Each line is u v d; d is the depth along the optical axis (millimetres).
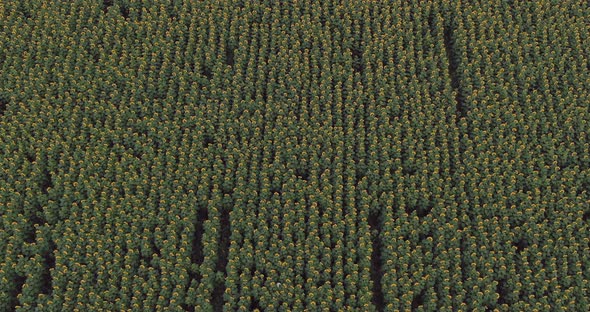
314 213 17172
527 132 18562
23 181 17734
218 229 17453
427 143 18547
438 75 19750
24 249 16594
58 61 19797
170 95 19250
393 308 16125
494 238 16766
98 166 17984
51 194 17469
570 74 19594
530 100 19078
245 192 17719
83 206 17188
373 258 17312
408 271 16547
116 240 16719
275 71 19844
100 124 18656
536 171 17734
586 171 17688
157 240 16781
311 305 15898
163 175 18109
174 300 15867
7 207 17234
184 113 19125
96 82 19484
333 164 18156
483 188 17594
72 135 18453
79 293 16047
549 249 16625
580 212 17141
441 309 15883
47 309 16000
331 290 16078
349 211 17312
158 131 18594
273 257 16516
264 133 18625
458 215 17484
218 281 16688
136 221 17125
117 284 16438
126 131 18672
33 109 18766
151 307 16141
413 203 17578
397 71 19781
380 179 17906
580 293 16078
